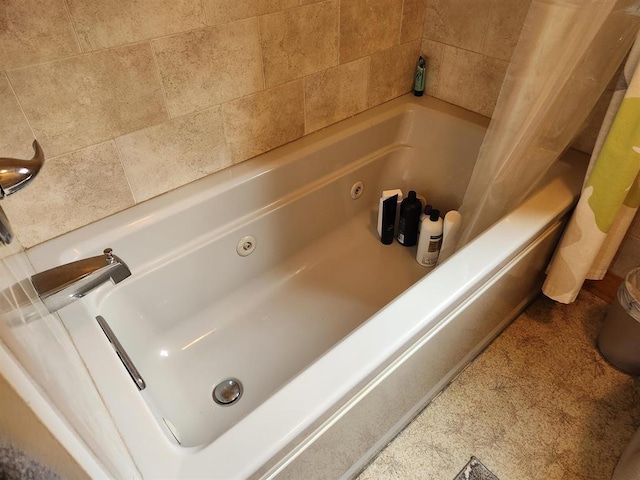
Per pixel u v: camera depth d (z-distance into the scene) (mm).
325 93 1475
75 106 1006
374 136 1639
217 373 1342
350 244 1708
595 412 1316
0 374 245
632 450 1094
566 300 1344
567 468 1210
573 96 1110
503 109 1191
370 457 1238
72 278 807
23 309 428
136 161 1162
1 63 881
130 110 1089
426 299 981
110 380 828
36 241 1097
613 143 1048
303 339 1428
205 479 704
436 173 1721
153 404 1005
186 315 1387
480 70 1551
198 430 1213
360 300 1538
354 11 1384
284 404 799
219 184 1303
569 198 1239
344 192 1628
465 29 1521
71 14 914
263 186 1389
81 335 910
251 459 729
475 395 1368
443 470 1218
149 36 1030
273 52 1267
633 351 1336
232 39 1165
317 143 1479
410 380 1105
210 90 1197
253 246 1448
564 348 1475
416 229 1663
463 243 1450
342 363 860
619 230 1274
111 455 494
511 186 1298
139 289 1229
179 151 1229
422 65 1671
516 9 1375
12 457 254
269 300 1525
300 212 1519
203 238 1322
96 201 1146
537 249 1277
